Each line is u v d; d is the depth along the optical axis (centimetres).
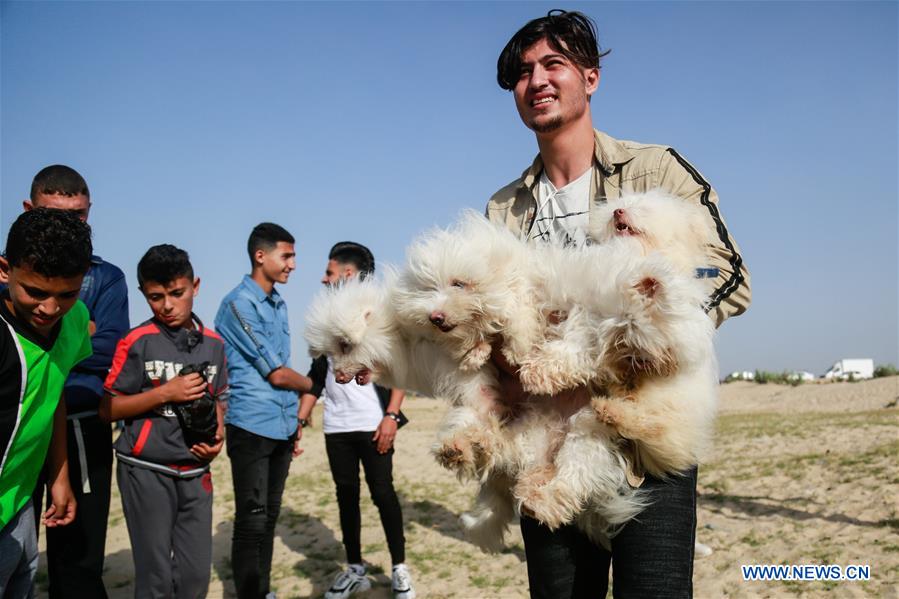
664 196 306
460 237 302
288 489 1054
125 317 483
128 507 454
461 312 286
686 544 270
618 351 271
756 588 560
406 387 336
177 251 473
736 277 296
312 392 638
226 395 500
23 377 331
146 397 441
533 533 292
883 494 755
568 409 297
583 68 331
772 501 802
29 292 331
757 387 3044
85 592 430
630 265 266
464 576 650
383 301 329
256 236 575
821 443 1124
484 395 304
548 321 293
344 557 733
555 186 347
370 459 610
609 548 290
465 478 293
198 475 465
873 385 2522
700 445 274
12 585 357
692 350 259
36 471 354
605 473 272
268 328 564
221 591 650
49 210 334
